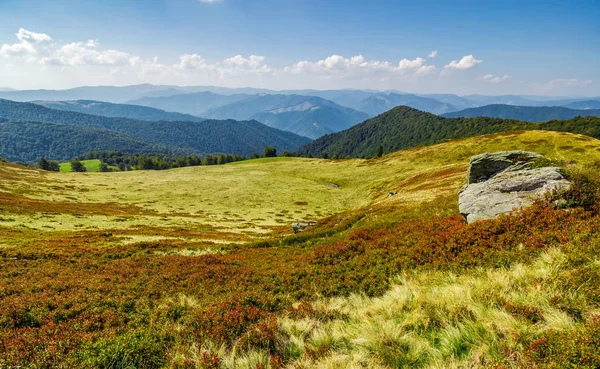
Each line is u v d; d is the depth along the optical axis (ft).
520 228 39.32
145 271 60.13
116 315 36.88
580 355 15.99
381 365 21.56
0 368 24.17
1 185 248.93
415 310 27.25
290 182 347.36
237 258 73.72
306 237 101.40
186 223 196.44
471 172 66.08
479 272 33.50
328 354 23.63
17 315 35.83
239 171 414.62
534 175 50.67
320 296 39.70
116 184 325.42
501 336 21.43
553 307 22.80
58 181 311.88
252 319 31.60
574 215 37.01
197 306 38.22
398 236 55.93
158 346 27.04
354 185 323.57
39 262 73.92
